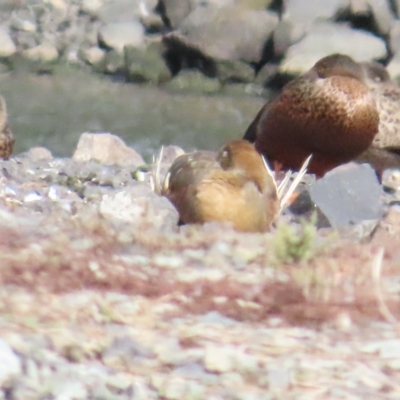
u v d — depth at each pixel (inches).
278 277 380.8
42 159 719.1
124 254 397.1
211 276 379.2
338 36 1443.2
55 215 444.8
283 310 353.7
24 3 1598.2
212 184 481.4
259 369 305.6
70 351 305.4
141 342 317.7
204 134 1187.3
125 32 1539.1
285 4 1483.8
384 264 398.6
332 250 418.3
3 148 770.8
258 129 721.0
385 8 1467.8
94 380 287.9
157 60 1491.1
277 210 505.7
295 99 693.3
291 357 316.8
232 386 295.6
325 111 687.1
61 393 277.0
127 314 342.3
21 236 399.2
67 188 623.2
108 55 1523.1
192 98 1395.2
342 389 296.5
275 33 1457.9
